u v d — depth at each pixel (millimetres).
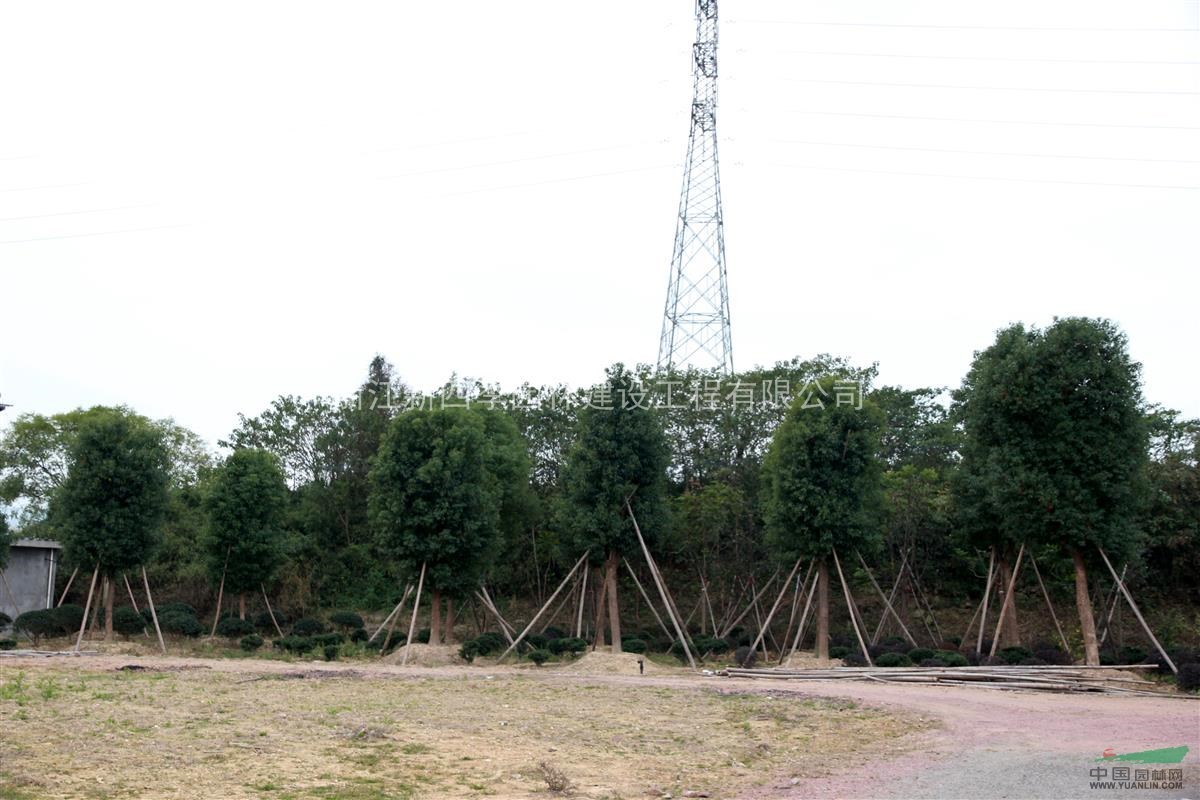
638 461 29312
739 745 13453
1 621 32094
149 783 9883
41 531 40750
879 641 29469
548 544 34938
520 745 12781
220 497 34406
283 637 31312
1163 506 29328
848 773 11508
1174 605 30938
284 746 12000
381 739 12695
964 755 12609
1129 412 24422
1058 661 25312
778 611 34469
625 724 14953
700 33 39750
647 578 36625
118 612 32438
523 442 35406
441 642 31109
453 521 28531
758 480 34656
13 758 10742
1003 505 25125
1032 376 24719
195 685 18766
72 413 43875
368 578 40594
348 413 42875
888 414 37219
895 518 30906
